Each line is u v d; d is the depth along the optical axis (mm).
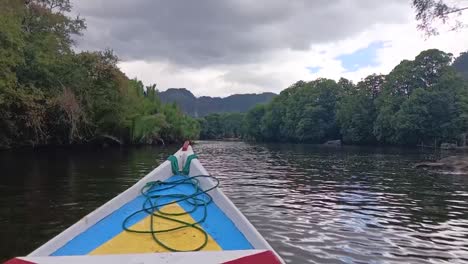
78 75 31844
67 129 33344
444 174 19344
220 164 25688
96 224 4523
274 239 7441
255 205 10703
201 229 4340
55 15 30125
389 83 65438
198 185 5980
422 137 59375
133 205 5188
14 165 19891
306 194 12758
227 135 158500
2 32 21266
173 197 5457
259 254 2611
